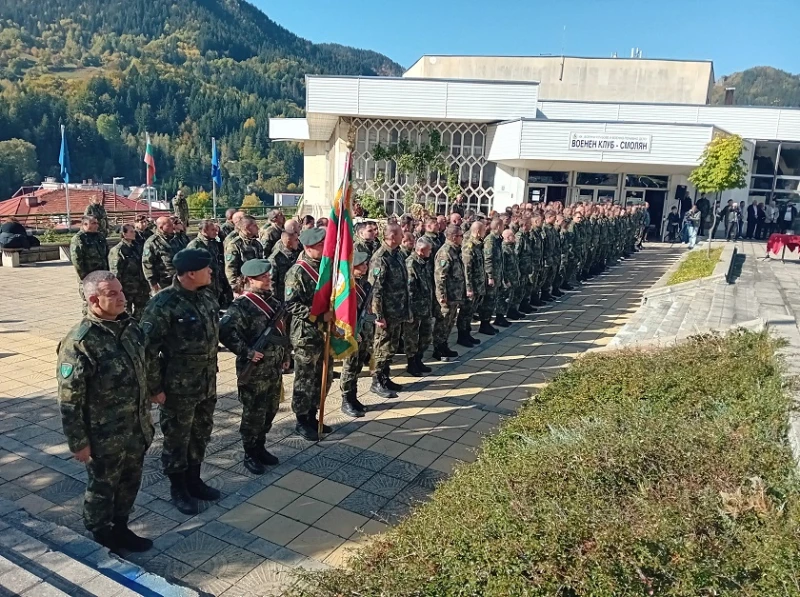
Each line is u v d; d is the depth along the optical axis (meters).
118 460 3.87
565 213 15.01
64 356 3.66
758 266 15.44
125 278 9.21
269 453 5.54
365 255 6.54
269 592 3.74
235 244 8.70
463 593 2.92
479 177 23.84
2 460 5.32
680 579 2.93
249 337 5.21
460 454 5.80
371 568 3.30
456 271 8.67
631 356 7.15
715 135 20.48
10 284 13.38
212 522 4.53
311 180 30.97
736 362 6.28
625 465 3.99
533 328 10.96
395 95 22.64
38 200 35.94
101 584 3.21
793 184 24.36
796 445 4.28
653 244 23.89
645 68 31.38
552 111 24.06
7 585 3.04
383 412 6.81
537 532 3.19
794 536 3.17
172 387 4.46
